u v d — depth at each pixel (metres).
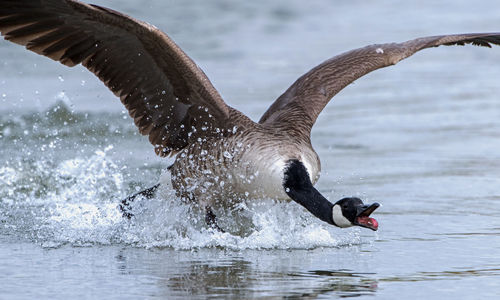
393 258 10.12
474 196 13.82
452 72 26.89
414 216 12.52
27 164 15.81
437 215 12.56
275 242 11.12
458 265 9.70
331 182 15.02
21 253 10.38
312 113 12.79
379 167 16.17
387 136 19.00
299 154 11.32
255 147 11.27
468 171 15.73
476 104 22.20
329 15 37.00
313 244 11.05
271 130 11.77
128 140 18.09
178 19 34.53
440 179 15.11
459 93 23.67
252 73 26.06
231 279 9.06
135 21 10.34
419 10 37.28
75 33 10.93
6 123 19.17
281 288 8.65
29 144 17.39
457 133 19.11
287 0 40.00
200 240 11.22
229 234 11.37
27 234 11.48
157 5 36.56
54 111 20.48
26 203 13.36
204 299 8.21
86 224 12.06
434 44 14.12
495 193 14.02
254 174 11.15
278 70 26.50
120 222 12.16
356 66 13.82
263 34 32.84
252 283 8.87
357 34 32.34
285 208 11.78
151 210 12.37
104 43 11.09
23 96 21.91
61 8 10.43
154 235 11.55
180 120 12.20
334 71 13.80
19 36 10.85
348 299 8.23
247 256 10.37
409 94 23.77
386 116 21.08
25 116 19.92
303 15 37.03
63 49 11.10
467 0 39.34
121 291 8.52
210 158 11.65
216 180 11.60
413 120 20.56
